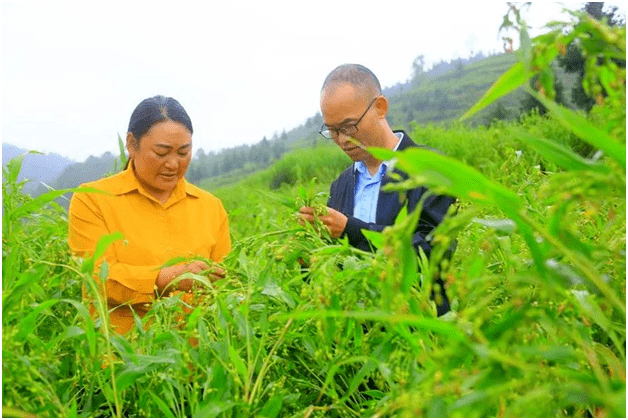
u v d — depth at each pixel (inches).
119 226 98.1
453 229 37.4
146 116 96.7
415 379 44.1
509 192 34.2
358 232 86.4
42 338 72.6
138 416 53.9
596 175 33.9
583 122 33.0
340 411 53.7
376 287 52.9
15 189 81.5
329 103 101.3
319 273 53.1
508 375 35.0
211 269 73.9
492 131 365.4
